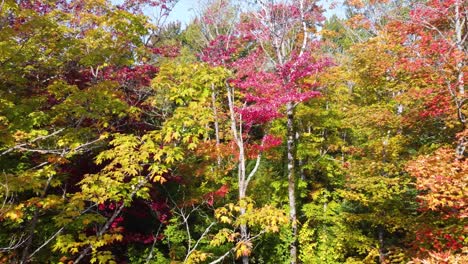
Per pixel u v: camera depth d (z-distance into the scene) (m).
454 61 9.13
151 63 15.09
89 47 9.84
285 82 13.35
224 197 14.24
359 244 13.30
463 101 9.28
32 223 7.07
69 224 7.66
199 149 13.20
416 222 10.71
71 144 7.50
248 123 12.41
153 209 11.05
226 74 9.23
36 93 9.55
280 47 15.98
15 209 5.92
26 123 7.65
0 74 7.63
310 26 15.89
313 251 15.34
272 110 12.08
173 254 10.69
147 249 10.94
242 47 16.14
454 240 7.86
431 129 11.02
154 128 13.54
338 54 21.53
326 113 16.69
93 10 12.08
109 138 10.51
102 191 6.92
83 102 7.96
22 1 10.50
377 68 12.09
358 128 15.35
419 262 6.48
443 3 10.45
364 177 12.11
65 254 8.67
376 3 17.47
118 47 9.81
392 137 12.41
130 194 7.32
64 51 9.47
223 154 13.20
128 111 9.04
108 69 11.75
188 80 8.51
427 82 10.49
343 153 18.80
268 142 12.86
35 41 8.19
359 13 18.59
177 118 7.60
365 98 14.65
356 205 16.16
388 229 12.09
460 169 7.18
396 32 12.34
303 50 14.27
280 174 19.27
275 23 14.30
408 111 11.57
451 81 10.03
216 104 14.12
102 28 10.17
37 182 6.29
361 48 13.78
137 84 13.12
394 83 12.34
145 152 7.36
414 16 10.86
